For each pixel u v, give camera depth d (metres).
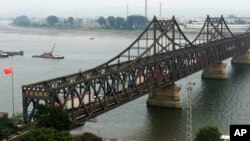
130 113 121.94
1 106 127.56
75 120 83.44
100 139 76.06
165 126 108.62
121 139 95.44
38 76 191.25
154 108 128.38
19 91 151.25
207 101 137.38
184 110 126.19
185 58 142.88
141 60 118.81
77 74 93.31
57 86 79.88
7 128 70.88
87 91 90.00
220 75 185.25
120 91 105.06
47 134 64.75
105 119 114.56
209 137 83.12
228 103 134.12
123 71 101.62
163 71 125.00
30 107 107.56
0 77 185.50
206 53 166.75
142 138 98.50
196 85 169.25
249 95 147.25
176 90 128.12
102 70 109.06
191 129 100.56
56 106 79.31
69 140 65.38
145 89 113.94
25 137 65.19
